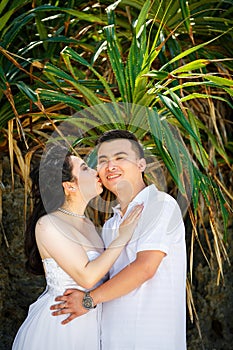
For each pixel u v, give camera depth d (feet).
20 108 12.55
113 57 11.66
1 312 13.38
